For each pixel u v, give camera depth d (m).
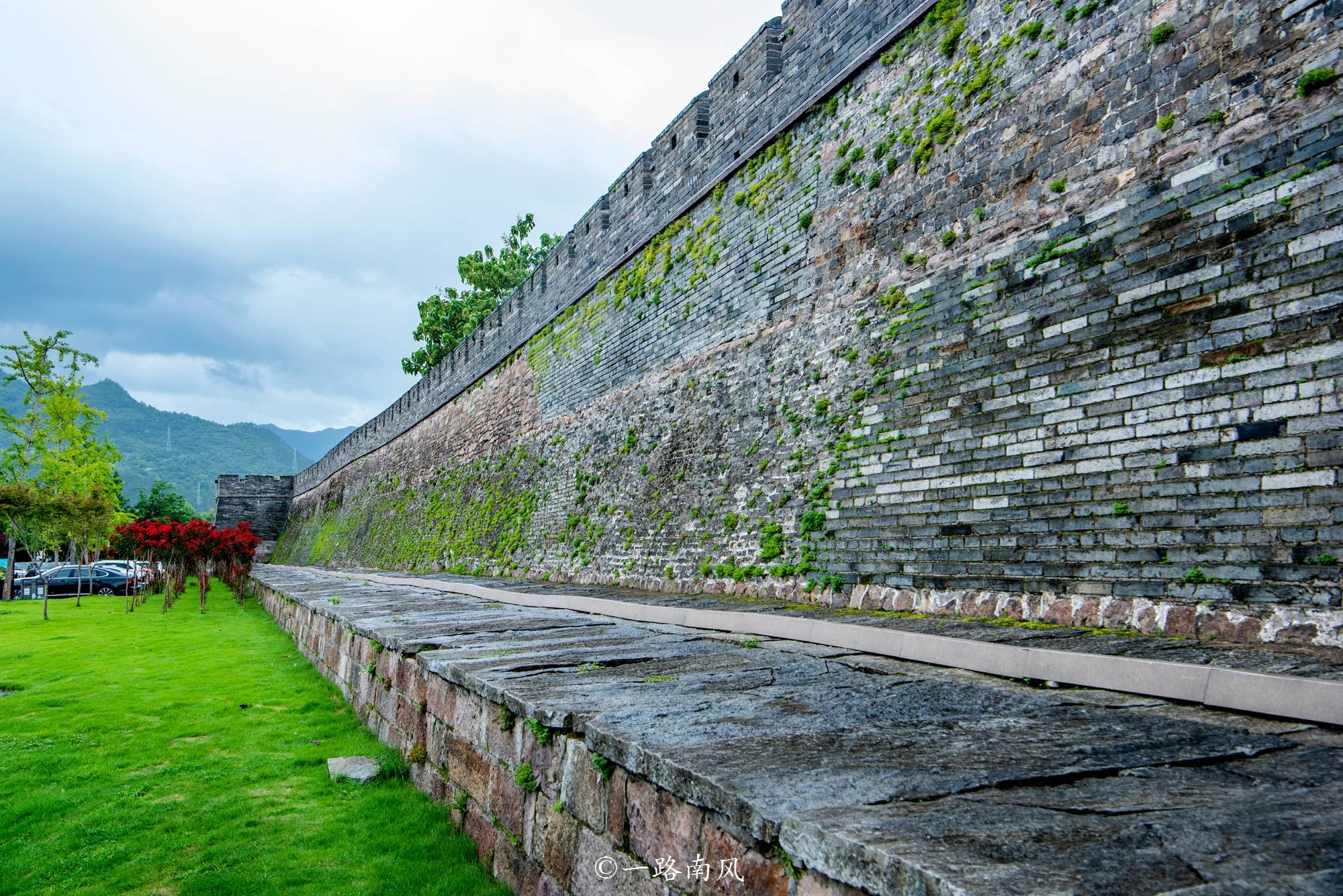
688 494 12.52
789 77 11.52
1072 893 1.61
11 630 16.05
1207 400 5.77
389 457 34.09
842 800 2.28
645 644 6.14
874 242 9.56
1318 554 4.99
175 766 5.85
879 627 6.05
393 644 6.44
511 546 19.55
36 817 4.88
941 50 8.95
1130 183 6.60
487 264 43.25
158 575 29.00
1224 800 2.25
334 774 5.56
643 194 15.76
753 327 11.80
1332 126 5.27
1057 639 5.35
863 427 9.14
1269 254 5.52
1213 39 6.15
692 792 2.56
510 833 3.96
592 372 17.44
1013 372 7.40
